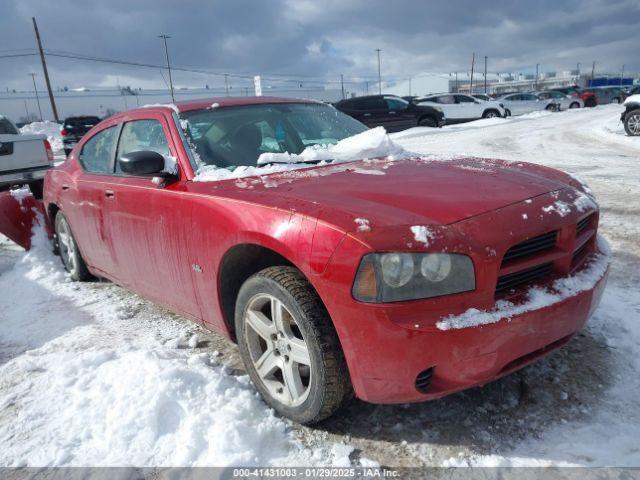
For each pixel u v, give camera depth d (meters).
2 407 2.70
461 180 2.55
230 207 2.48
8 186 7.90
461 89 101.00
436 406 2.50
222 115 3.36
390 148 3.40
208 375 2.73
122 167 2.81
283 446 2.29
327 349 2.14
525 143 14.14
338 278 2.01
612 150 11.98
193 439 2.29
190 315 3.06
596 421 2.31
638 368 2.69
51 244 5.48
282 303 2.27
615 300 3.47
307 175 2.77
